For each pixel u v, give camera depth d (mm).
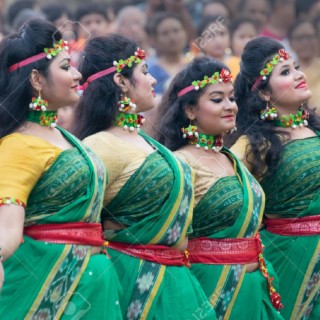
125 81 14680
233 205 14984
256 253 15250
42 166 13062
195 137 15328
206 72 15203
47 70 13430
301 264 16219
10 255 12586
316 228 16188
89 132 14742
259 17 26422
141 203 14164
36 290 12984
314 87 21812
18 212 12703
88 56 14758
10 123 13398
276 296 15422
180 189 14258
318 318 16469
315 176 16109
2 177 12820
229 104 15227
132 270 14117
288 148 16219
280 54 16438
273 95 16422
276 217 16406
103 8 23766
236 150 16219
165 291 14188
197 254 15031
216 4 25781
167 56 22625
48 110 13578
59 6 23531
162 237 14180
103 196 13734
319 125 16688
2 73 13461
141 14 24156
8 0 28000
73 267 13148
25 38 13453
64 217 13156
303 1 26312
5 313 12945
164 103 15656
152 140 14727
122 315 14031
